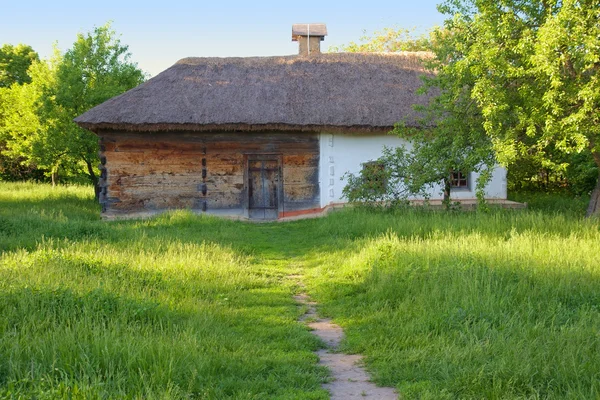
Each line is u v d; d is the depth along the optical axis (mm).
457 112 14734
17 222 13289
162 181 19547
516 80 12938
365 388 5371
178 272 9414
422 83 20734
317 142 19594
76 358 5047
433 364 5625
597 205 13812
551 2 12117
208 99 19656
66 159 25062
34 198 23547
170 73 20969
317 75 20922
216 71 21188
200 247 11633
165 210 19531
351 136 19547
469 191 19688
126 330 5945
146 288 8078
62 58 25281
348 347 6574
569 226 12055
